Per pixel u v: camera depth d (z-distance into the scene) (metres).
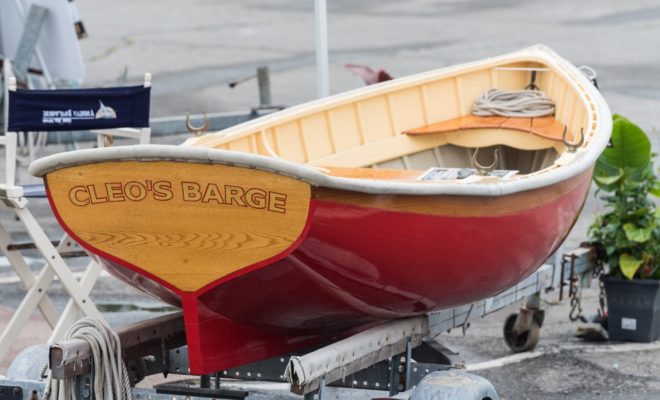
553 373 19.44
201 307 13.70
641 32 58.62
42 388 14.16
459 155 22.45
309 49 56.72
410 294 14.74
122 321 22.16
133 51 57.12
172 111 43.12
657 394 18.34
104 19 67.88
